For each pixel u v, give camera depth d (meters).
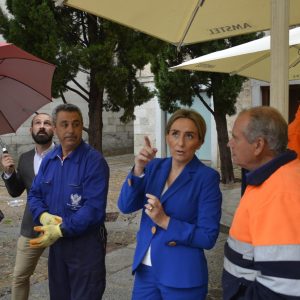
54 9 6.80
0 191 10.35
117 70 6.73
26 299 3.60
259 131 1.77
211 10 3.17
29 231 3.45
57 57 6.60
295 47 4.34
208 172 2.42
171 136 2.44
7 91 3.59
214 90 10.17
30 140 15.14
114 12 2.88
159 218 2.33
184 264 2.35
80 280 2.84
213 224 2.34
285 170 1.71
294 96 12.03
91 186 2.81
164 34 3.34
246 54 4.39
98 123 7.12
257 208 1.68
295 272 1.54
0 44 3.09
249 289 1.68
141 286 2.48
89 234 2.84
